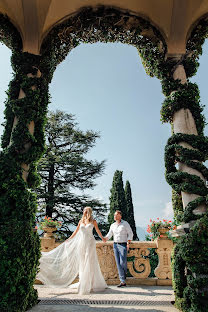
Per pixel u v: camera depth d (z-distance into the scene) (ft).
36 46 16.11
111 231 17.61
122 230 17.10
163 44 17.58
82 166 65.21
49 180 63.93
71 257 16.60
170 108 15.38
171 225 18.89
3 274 10.55
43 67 16.20
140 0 17.89
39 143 14.40
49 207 58.80
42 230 21.07
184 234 11.59
